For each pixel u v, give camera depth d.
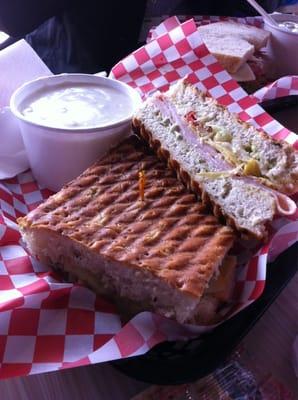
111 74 0.43
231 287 0.27
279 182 0.32
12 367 0.23
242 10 0.74
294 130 0.46
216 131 0.34
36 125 0.32
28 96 0.36
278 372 0.25
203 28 0.57
